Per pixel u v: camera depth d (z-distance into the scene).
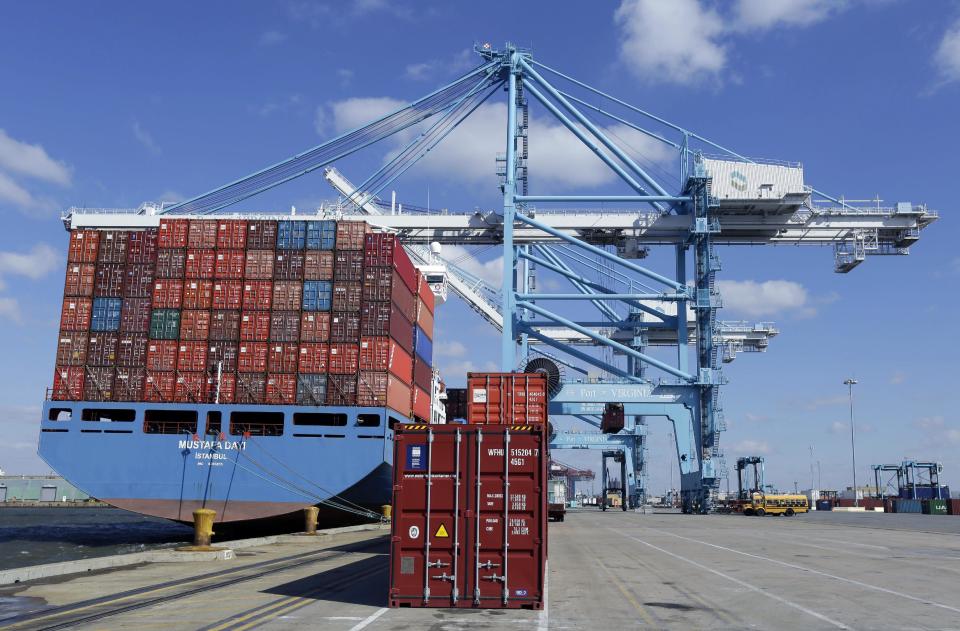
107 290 43.00
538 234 65.31
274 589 17.28
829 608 14.66
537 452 14.83
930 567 23.05
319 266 42.88
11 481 172.12
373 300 42.38
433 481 14.84
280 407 41.19
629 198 63.38
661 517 68.94
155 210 59.72
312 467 40.66
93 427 41.25
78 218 57.56
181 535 52.50
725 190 62.72
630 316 84.69
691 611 14.23
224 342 42.12
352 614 13.71
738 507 81.31
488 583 14.41
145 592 16.91
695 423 64.56
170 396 41.47
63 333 42.44
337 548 30.17
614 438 102.81
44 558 35.19
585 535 39.00
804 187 62.41
